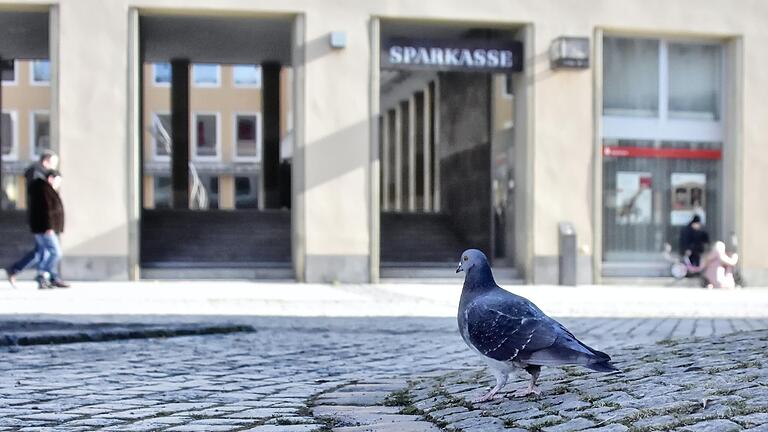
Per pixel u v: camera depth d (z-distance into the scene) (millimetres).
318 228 21859
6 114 51250
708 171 24406
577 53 22562
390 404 6645
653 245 24062
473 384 6988
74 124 21203
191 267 22219
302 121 21844
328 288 20406
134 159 21328
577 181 22922
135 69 21406
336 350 10734
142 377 8406
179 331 12016
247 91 49500
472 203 26734
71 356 9836
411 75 32250
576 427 4977
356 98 22016
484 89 25859
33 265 21109
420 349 10867
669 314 15734
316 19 21906
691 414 4973
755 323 14156
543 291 20859
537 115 22719
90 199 21219
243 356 10078
